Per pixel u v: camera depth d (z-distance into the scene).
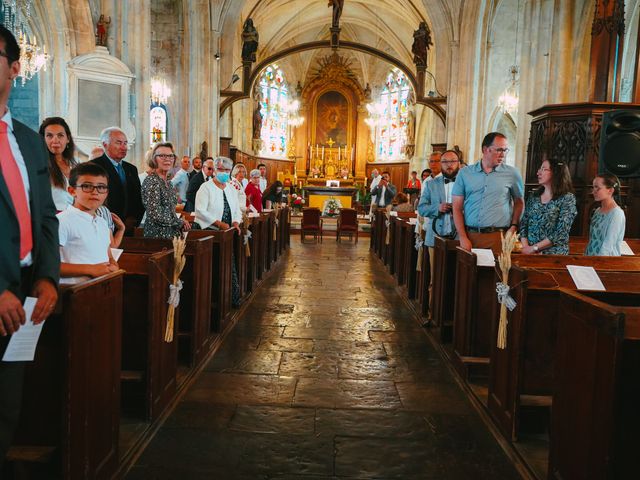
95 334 2.43
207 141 16.94
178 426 3.30
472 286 4.14
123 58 9.08
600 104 6.64
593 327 2.16
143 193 4.39
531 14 9.04
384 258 10.87
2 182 1.84
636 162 5.57
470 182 4.52
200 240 4.36
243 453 2.98
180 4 15.44
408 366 4.59
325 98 32.72
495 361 3.52
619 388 1.96
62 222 2.73
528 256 3.72
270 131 30.52
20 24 9.12
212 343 4.95
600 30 6.91
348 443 3.14
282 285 8.24
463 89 17.05
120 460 2.79
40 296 1.95
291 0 24.50
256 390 3.95
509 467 2.89
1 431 1.94
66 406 2.19
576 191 6.90
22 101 9.91
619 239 4.29
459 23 17.39
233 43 18.36
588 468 2.18
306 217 15.58
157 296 3.32
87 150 8.23
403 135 29.73
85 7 9.34
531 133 7.68
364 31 29.48
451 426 3.40
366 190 30.36
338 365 4.57
